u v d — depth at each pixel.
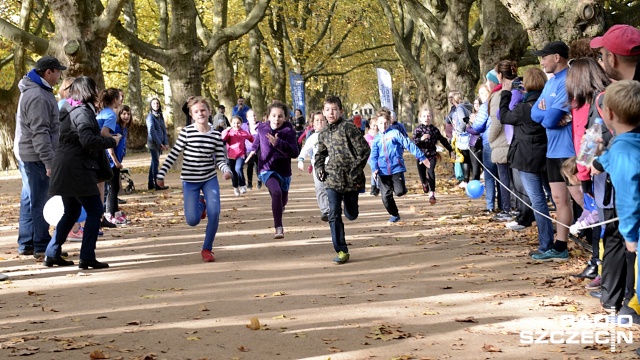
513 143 10.07
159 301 8.22
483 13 23.45
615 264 7.01
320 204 13.26
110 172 10.45
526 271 9.25
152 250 11.80
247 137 20.66
